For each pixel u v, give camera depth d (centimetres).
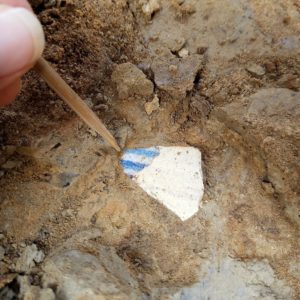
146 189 9
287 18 9
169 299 8
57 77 7
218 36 9
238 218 8
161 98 9
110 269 8
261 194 8
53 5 10
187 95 9
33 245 8
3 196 8
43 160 9
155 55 9
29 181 9
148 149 9
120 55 10
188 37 10
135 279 8
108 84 9
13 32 6
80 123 9
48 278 8
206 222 8
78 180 9
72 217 8
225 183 9
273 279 8
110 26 10
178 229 8
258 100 9
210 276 8
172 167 9
